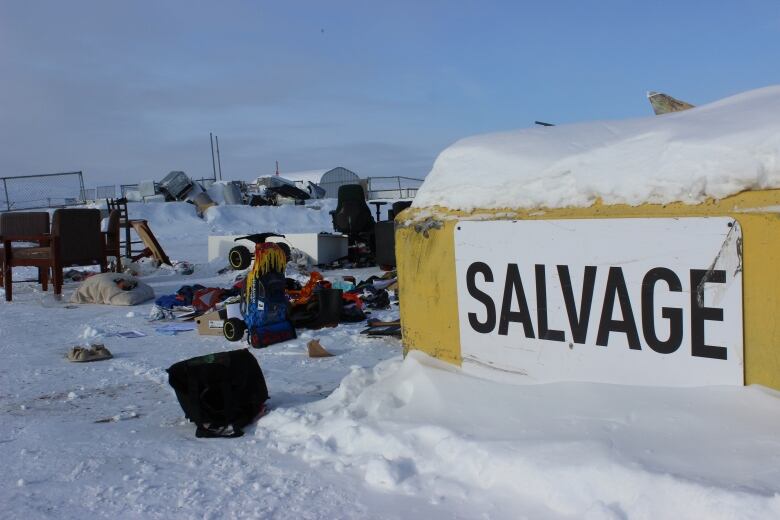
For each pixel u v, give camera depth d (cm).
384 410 286
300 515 217
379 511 216
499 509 209
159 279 1073
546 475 213
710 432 213
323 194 3919
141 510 226
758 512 172
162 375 431
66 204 2759
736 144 231
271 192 3453
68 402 373
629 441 218
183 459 273
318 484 240
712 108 284
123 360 484
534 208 277
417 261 314
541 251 272
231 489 240
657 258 243
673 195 239
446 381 289
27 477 257
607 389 252
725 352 231
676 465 201
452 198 304
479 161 307
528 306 278
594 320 260
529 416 251
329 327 593
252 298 526
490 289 288
